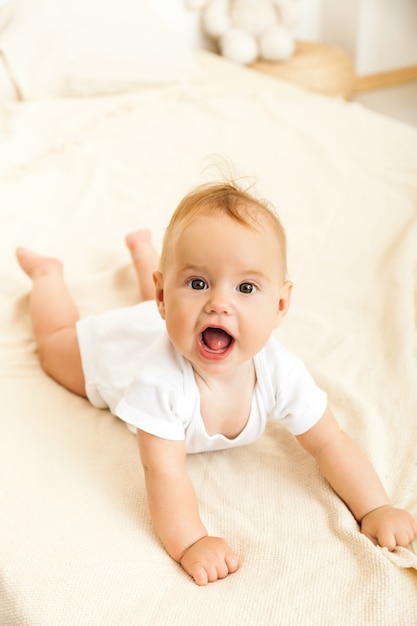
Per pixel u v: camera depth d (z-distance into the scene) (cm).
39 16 235
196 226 89
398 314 137
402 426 112
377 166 199
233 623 82
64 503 98
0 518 95
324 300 146
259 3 321
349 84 335
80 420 115
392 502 100
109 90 242
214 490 101
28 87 229
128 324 116
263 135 214
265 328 90
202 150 205
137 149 206
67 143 207
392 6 381
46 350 125
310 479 103
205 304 88
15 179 189
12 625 86
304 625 81
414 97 392
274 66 318
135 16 252
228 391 98
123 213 177
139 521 96
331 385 118
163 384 94
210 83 256
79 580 86
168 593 85
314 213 177
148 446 94
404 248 159
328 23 387
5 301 141
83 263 158
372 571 86
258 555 91
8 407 116
